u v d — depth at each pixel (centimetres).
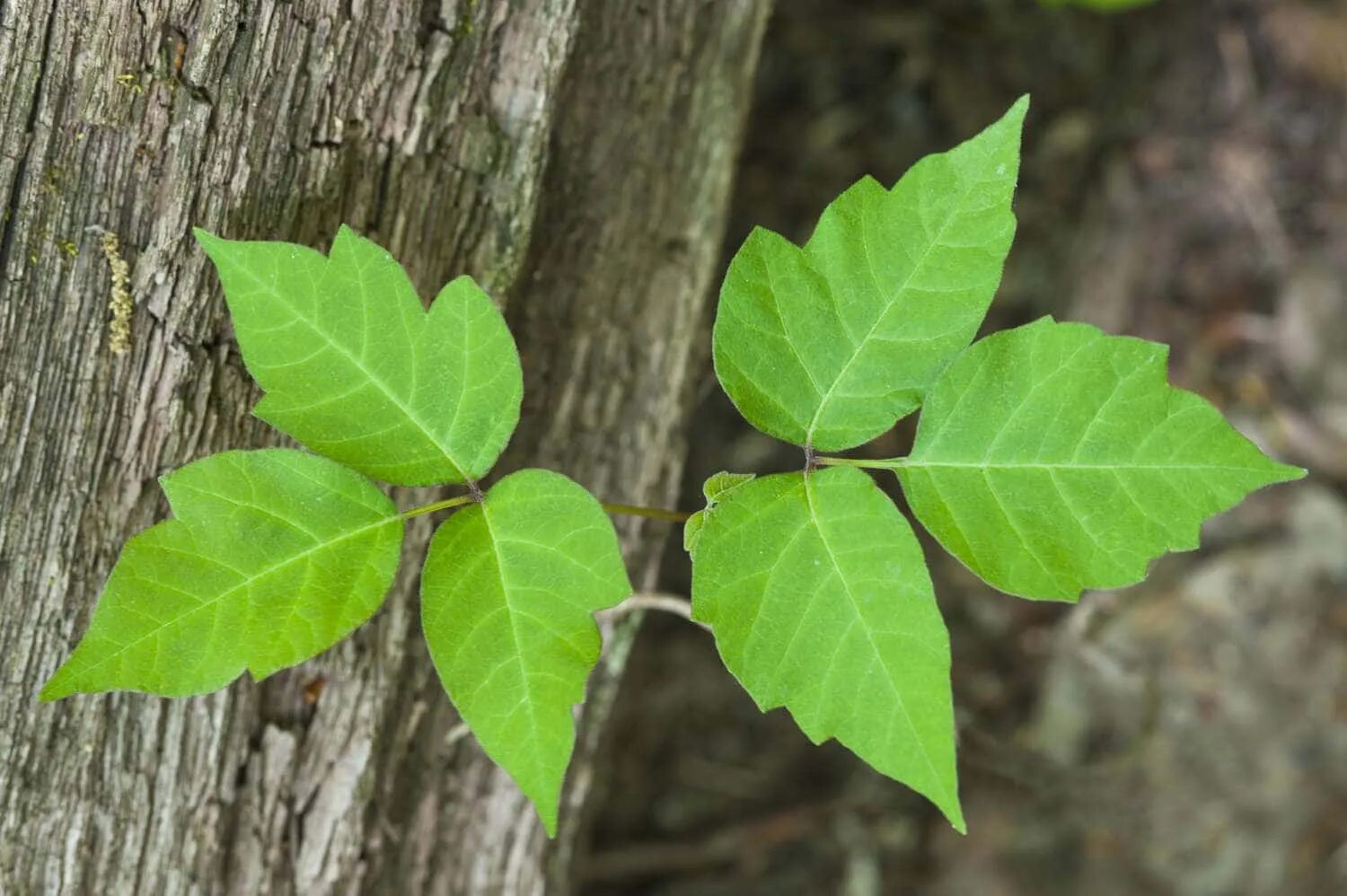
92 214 73
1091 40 119
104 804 77
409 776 82
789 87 114
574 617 70
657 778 117
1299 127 120
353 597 71
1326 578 118
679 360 83
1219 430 71
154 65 73
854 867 117
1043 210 122
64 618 76
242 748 79
